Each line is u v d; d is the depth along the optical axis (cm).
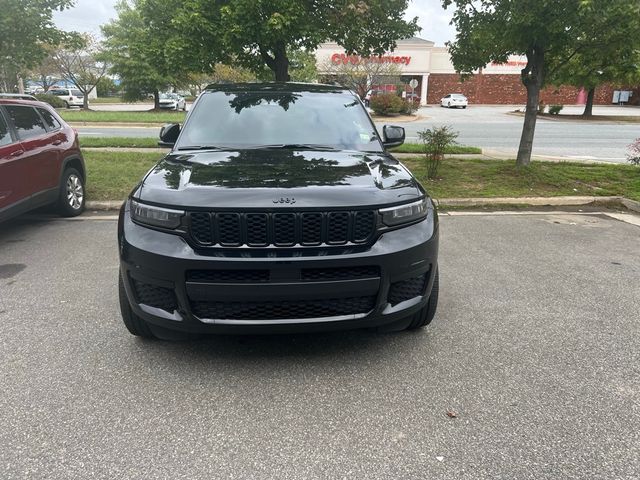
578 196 861
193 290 302
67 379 321
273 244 303
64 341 371
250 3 774
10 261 545
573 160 1298
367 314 320
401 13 923
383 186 335
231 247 303
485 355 358
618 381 326
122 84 3938
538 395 310
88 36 3978
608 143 1861
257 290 299
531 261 563
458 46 991
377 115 3453
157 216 313
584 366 345
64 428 273
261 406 296
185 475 241
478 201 837
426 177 984
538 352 363
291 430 275
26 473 240
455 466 249
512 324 407
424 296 346
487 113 3956
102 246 600
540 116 3506
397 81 4175
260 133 432
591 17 767
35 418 281
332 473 243
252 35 816
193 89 4825
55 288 471
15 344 366
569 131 2386
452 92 5528
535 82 966
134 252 316
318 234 306
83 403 296
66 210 729
